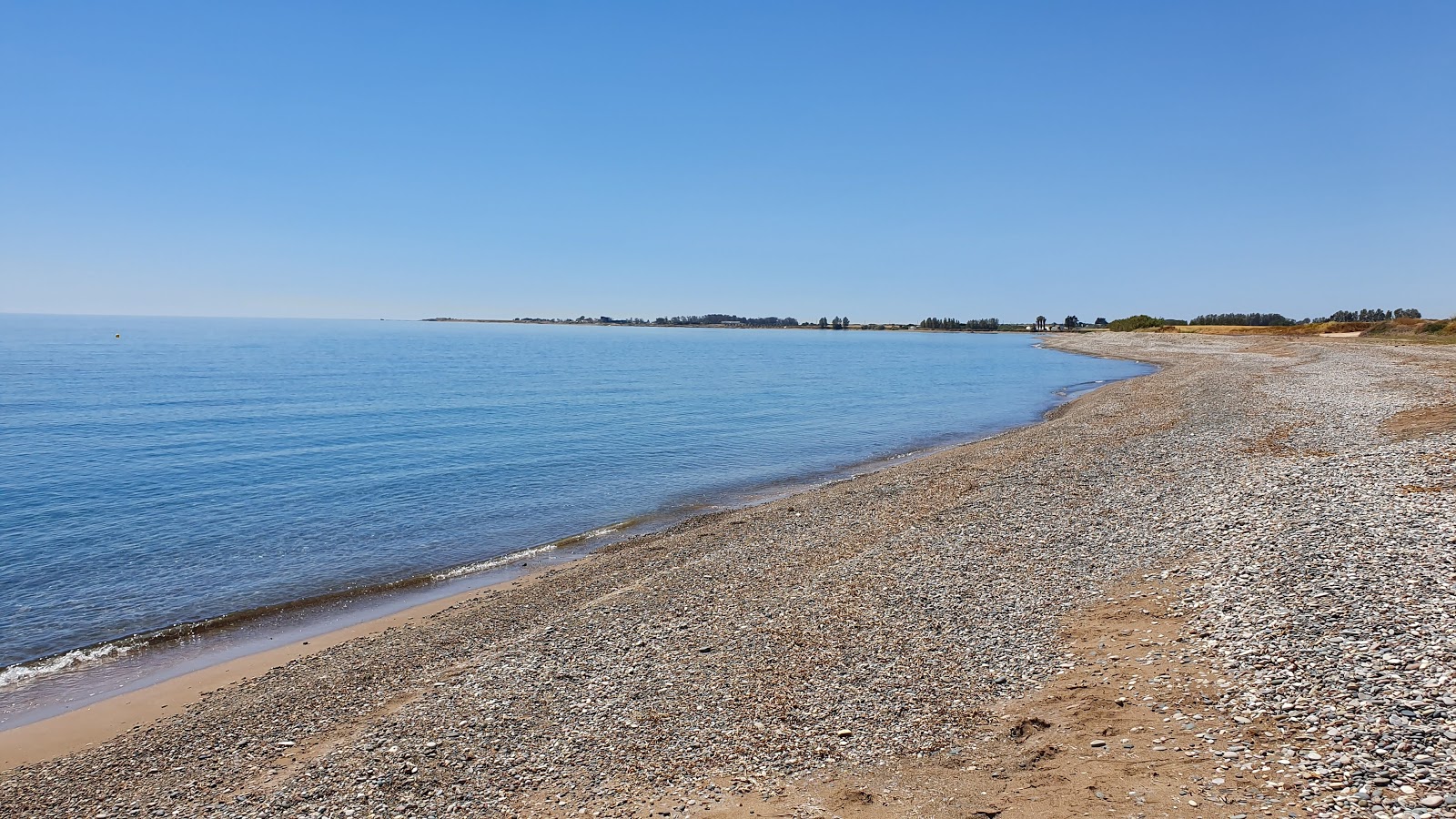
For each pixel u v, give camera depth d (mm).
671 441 39625
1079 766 7812
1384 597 10336
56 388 60344
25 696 13398
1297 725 7730
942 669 10852
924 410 53438
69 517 24188
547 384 72000
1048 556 15477
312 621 16781
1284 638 9727
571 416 48844
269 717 11938
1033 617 12383
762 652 12164
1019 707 9430
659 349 171750
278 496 27219
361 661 14125
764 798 8102
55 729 12164
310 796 9094
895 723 9430
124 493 27234
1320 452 21938
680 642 13070
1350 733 7371
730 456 35844
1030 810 7180
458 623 15812
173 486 28406
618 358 124938
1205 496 18281
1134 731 8344
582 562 20016
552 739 10008
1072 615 12250
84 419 43969
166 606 17531
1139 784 7266
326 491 27984
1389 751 6953
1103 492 20594
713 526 22672
